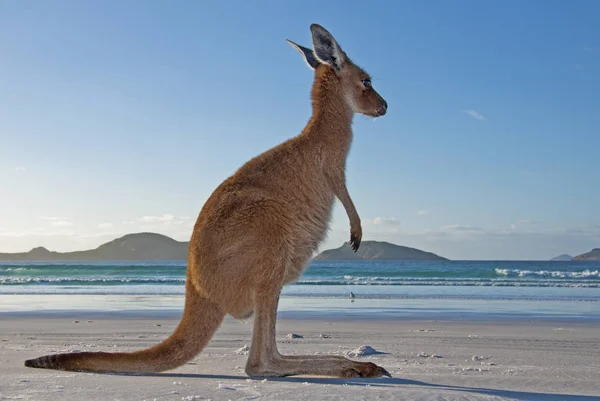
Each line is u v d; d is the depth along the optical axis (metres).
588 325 12.91
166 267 57.28
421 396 4.22
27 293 25.33
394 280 38.59
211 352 7.97
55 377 5.07
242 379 5.30
